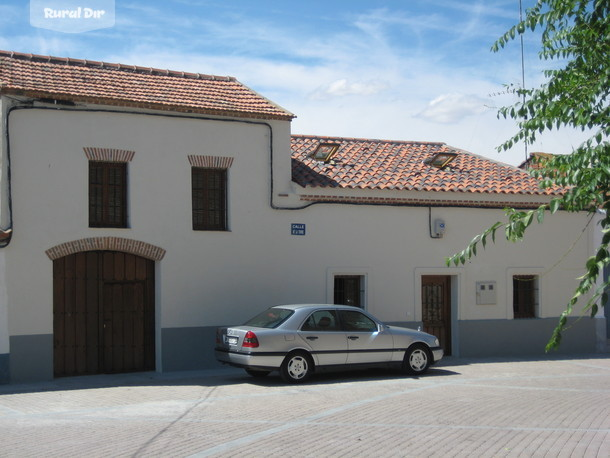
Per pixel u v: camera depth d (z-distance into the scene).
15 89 13.97
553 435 9.12
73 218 14.64
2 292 13.81
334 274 17.42
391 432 9.27
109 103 15.02
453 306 18.81
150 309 15.81
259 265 16.59
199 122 16.08
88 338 15.11
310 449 8.27
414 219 18.27
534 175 6.98
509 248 19.17
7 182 13.94
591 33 6.48
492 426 9.70
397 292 17.98
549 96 6.80
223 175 16.55
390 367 15.21
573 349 19.73
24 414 10.58
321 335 13.86
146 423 9.81
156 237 15.49
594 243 20.05
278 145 16.98
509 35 7.03
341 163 19.17
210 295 16.05
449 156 20.14
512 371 16.05
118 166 15.39
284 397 12.14
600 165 5.51
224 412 10.71
